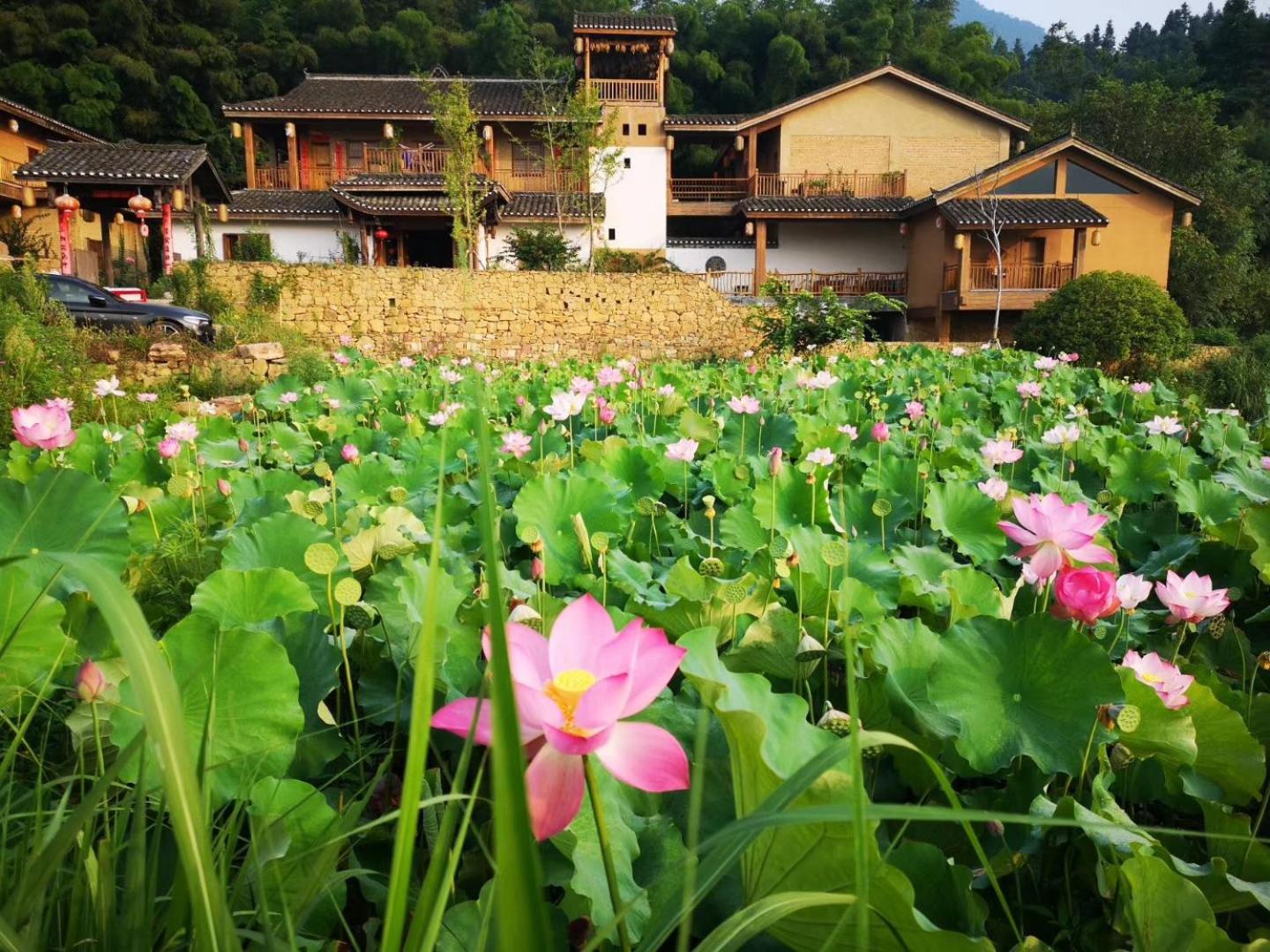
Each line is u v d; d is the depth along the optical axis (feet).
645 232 81.35
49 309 33.65
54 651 4.49
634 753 2.27
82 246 67.87
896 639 4.89
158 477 11.21
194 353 35.76
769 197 79.56
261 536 6.48
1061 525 4.59
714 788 3.82
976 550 8.20
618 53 86.38
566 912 3.29
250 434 15.26
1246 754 4.26
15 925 2.17
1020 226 66.28
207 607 5.14
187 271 47.26
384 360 51.67
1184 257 78.48
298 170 82.89
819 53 141.79
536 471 10.67
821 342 51.03
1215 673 5.79
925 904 3.38
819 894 2.18
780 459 8.11
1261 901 3.31
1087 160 70.49
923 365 32.99
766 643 5.01
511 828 1.16
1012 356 38.32
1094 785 3.92
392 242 78.07
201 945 1.67
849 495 9.31
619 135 82.12
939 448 14.38
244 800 3.49
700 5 156.25
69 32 106.42
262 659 3.91
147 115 110.32
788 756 3.25
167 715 1.51
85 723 3.88
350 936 2.98
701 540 8.26
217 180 63.36
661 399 18.78
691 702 4.53
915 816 1.82
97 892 2.62
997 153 81.92
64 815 3.26
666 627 5.67
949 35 154.61
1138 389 21.90
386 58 132.57
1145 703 4.12
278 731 3.88
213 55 118.83
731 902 3.31
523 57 130.31
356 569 5.88
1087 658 4.24
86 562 1.54
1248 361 48.14
